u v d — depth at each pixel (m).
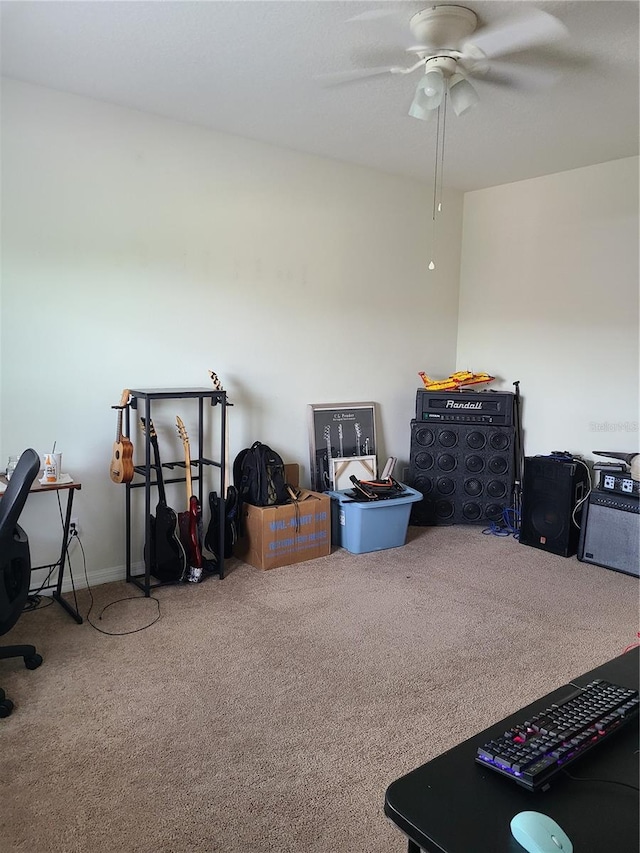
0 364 3.00
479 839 0.87
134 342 3.40
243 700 2.33
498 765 1.00
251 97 3.05
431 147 3.80
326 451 4.29
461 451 4.50
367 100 3.06
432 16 2.19
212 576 3.52
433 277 4.85
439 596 3.31
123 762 1.98
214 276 3.67
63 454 3.22
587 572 3.69
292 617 3.03
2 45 2.54
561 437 4.44
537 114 3.18
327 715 2.25
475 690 2.43
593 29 2.30
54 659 2.60
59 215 3.09
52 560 3.23
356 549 3.92
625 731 1.12
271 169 3.82
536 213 4.46
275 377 4.03
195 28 2.37
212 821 1.75
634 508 3.60
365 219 4.36
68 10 2.24
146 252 3.39
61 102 3.03
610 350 4.12
